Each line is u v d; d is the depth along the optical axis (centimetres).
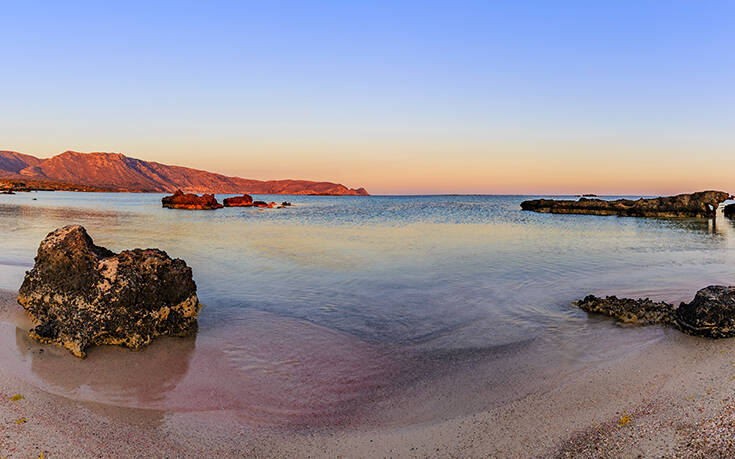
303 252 2173
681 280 1559
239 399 704
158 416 644
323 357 880
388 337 993
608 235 3158
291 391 735
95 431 593
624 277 1606
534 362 839
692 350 867
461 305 1240
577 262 1911
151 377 777
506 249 2306
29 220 3934
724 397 642
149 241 2584
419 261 1916
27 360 816
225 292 1371
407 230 3416
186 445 568
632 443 546
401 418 641
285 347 930
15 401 660
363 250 2252
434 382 764
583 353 880
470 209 7731
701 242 2753
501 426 604
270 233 3152
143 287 951
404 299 1299
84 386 732
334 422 634
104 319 901
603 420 607
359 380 777
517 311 1184
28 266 1652
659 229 3728
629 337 970
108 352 878
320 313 1165
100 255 1038
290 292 1377
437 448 556
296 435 596
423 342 962
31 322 992
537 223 4294
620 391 695
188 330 1010
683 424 580
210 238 2789
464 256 2055
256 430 610
